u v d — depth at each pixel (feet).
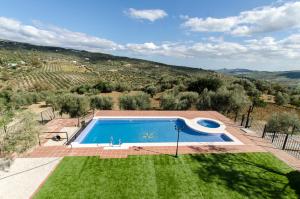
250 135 55.01
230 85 145.18
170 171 36.06
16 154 40.40
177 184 32.42
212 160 40.27
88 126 59.88
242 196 29.91
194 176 34.71
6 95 162.81
